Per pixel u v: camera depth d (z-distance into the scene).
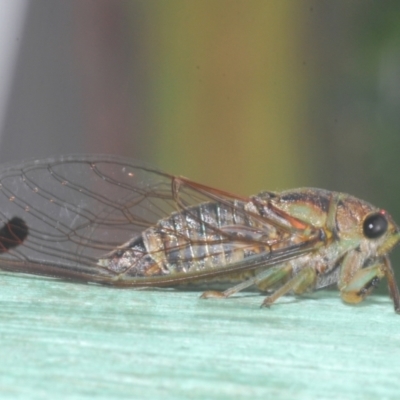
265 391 0.15
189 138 0.22
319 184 0.22
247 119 0.21
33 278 0.17
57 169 0.18
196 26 0.21
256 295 0.18
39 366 0.15
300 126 0.22
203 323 0.16
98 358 0.15
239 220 0.18
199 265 0.18
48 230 0.18
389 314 0.17
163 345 0.16
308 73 0.22
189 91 0.21
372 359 0.16
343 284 0.18
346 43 0.22
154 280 0.18
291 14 0.21
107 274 0.18
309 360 0.16
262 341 0.16
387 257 0.18
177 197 0.18
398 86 0.22
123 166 0.18
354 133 0.22
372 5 0.22
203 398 0.14
